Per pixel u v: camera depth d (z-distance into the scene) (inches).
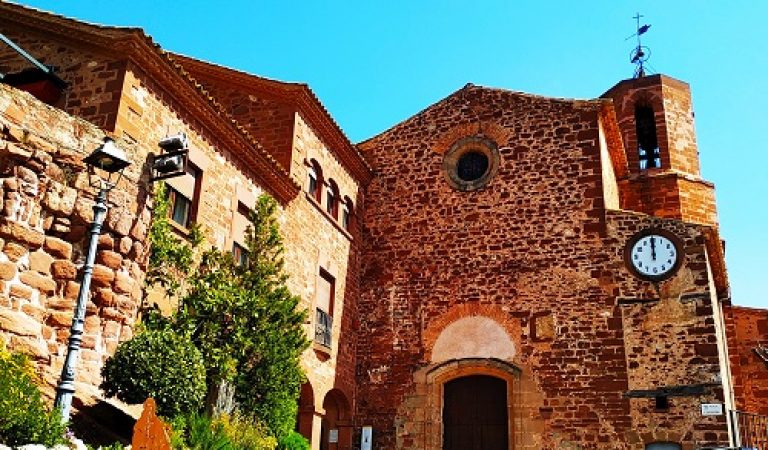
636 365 697.0
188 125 578.2
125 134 509.0
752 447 665.0
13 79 536.1
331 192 812.6
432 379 767.1
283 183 688.4
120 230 468.4
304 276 716.7
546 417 710.5
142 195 494.0
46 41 558.9
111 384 422.3
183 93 565.3
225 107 769.6
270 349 531.5
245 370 525.3
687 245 714.8
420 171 861.2
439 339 781.9
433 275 810.8
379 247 848.9
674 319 697.0
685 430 660.7
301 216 726.5
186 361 438.6
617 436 681.6
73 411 405.7
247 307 527.2
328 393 765.9
